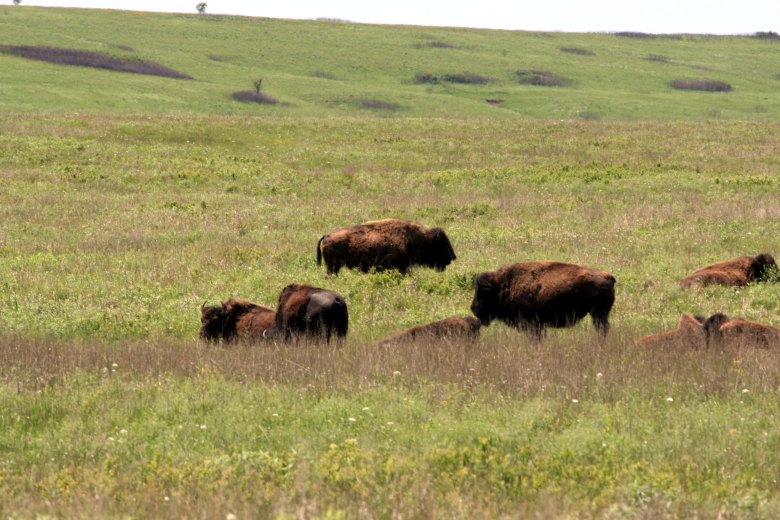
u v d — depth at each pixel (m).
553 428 32.28
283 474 27.59
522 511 23.55
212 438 32.56
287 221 96.38
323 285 64.12
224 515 23.31
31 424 34.81
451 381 38.88
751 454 28.86
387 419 33.88
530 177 126.69
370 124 183.88
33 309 60.31
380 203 109.88
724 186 118.75
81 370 42.41
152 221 96.69
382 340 48.25
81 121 171.25
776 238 82.12
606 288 47.91
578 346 44.41
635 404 35.25
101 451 31.03
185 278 69.38
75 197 112.31
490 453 28.72
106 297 64.19
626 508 23.05
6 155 137.50
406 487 25.66
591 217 96.75
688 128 183.88
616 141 162.62
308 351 43.88
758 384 37.25
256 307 51.81
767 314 55.78
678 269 69.75
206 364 42.59
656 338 45.91
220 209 105.56
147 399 37.56
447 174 129.62
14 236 88.75
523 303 49.19
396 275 64.75
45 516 23.19
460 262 72.38
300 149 154.00
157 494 25.72
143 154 144.25
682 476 26.86
